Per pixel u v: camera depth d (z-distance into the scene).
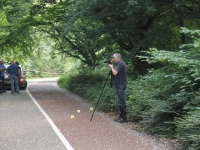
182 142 5.30
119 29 12.37
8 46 23.86
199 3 11.48
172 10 12.35
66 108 10.31
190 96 6.07
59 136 6.47
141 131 6.72
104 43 13.27
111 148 5.56
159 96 7.20
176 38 12.76
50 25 18.92
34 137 6.46
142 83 8.94
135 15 12.23
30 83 25.23
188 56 6.30
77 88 14.73
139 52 11.84
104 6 11.55
